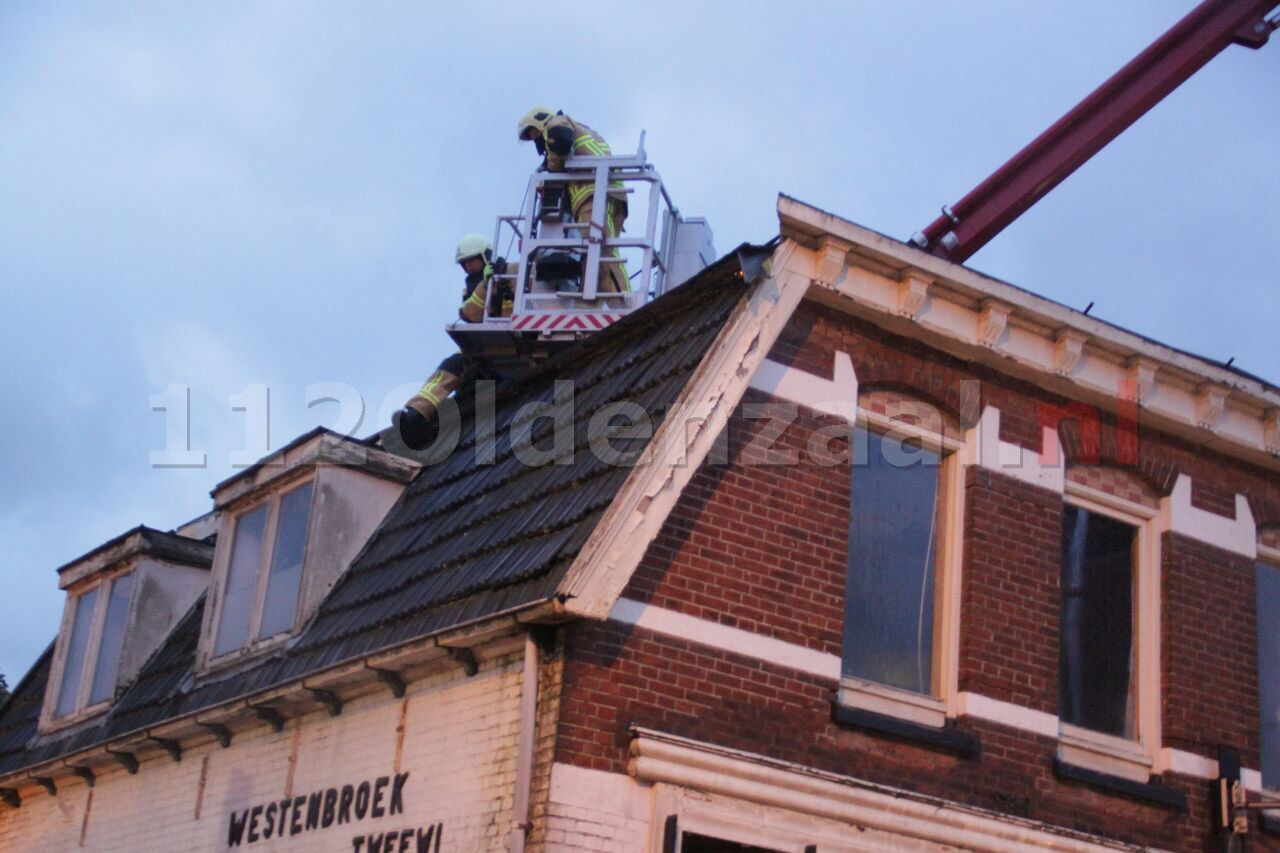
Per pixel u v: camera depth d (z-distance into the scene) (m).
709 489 23.03
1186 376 27.45
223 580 29.59
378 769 23.69
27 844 32.50
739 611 22.78
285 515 28.58
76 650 34.06
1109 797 25.64
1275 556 29.28
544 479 24.55
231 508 30.16
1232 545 28.45
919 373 25.70
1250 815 26.91
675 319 25.62
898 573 25.16
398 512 28.22
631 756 21.17
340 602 26.66
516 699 21.62
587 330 30.84
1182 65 36.62
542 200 32.72
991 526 25.78
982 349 25.91
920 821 23.19
